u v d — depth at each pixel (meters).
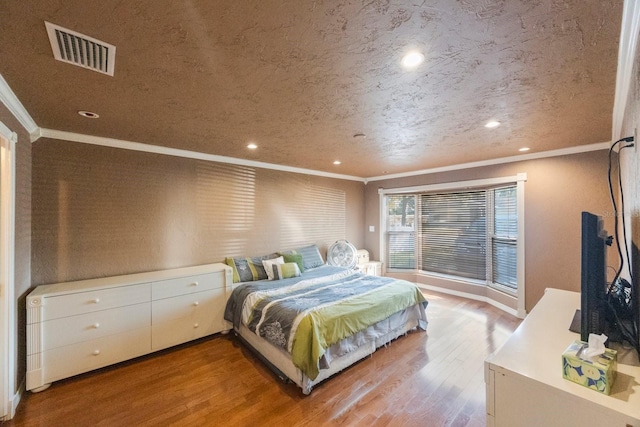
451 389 2.24
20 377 2.12
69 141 2.71
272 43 1.31
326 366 2.25
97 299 2.49
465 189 4.63
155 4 1.05
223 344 3.10
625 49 1.31
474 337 3.18
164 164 3.32
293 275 3.82
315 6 1.07
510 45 1.32
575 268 3.37
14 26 1.15
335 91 1.82
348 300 2.76
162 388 2.28
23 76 1.60
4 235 1.90
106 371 2.53
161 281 2.86
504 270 4.13
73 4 1.04
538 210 3.62
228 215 3.88
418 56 1.42
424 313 3.38
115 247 2.96
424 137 2.91
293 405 2.06
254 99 1.95
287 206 4.57
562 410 1.00
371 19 1.15
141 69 1.54
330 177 5.26
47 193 2.58
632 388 1.00
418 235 5.31
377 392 2.21
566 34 1.24
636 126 1.33
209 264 3.62
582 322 1.28
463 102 2.00
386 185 5.55
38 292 2.29
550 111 2.16
